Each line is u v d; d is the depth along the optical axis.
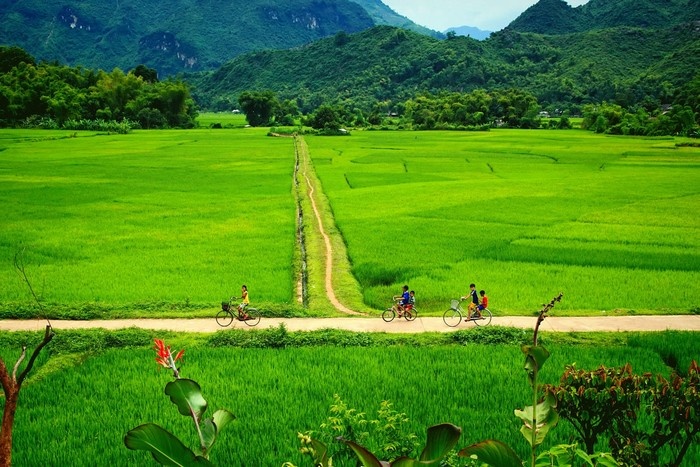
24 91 136.75
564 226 37.75
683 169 70.12
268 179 60.31
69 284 25.56
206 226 38.12
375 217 40.69
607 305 22.88
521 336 18.92
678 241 33.50
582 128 148.75
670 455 10.92
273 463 11.02
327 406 13.77
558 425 12.18
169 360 4.57
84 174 63.91
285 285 25.64
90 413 13.55
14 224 38.59
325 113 136.25
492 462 4.25
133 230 36.88
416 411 13.44
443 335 19.27
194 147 96.88
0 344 18.28
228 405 13.88
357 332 19.42
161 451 3.92
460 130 150.75
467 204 45.91
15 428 12.73
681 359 16.88
